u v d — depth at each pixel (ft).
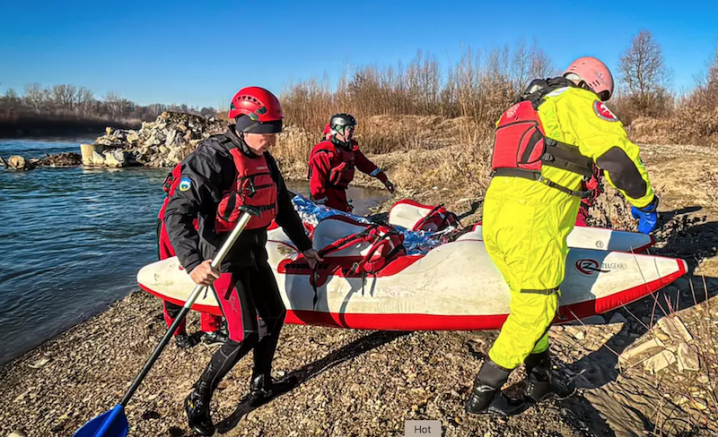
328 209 14.58
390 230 11.64
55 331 14.79
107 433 8.06
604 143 7.06
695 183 21.13
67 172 58.34
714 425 8.36
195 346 12.69
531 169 7.64
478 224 12.20
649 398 9.17
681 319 11.24
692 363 9.66
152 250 23.29
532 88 8.03
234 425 9.44
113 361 12.52
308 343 12.03
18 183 47.96
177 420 9.80
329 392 9.93
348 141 18.37
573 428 8.25
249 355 11.76
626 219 15.08
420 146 49.32
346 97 56.95
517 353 8.03
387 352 11.16
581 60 8.18
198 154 8.36
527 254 7.74
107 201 37.40
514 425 8.41
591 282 10.11
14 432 9.75
